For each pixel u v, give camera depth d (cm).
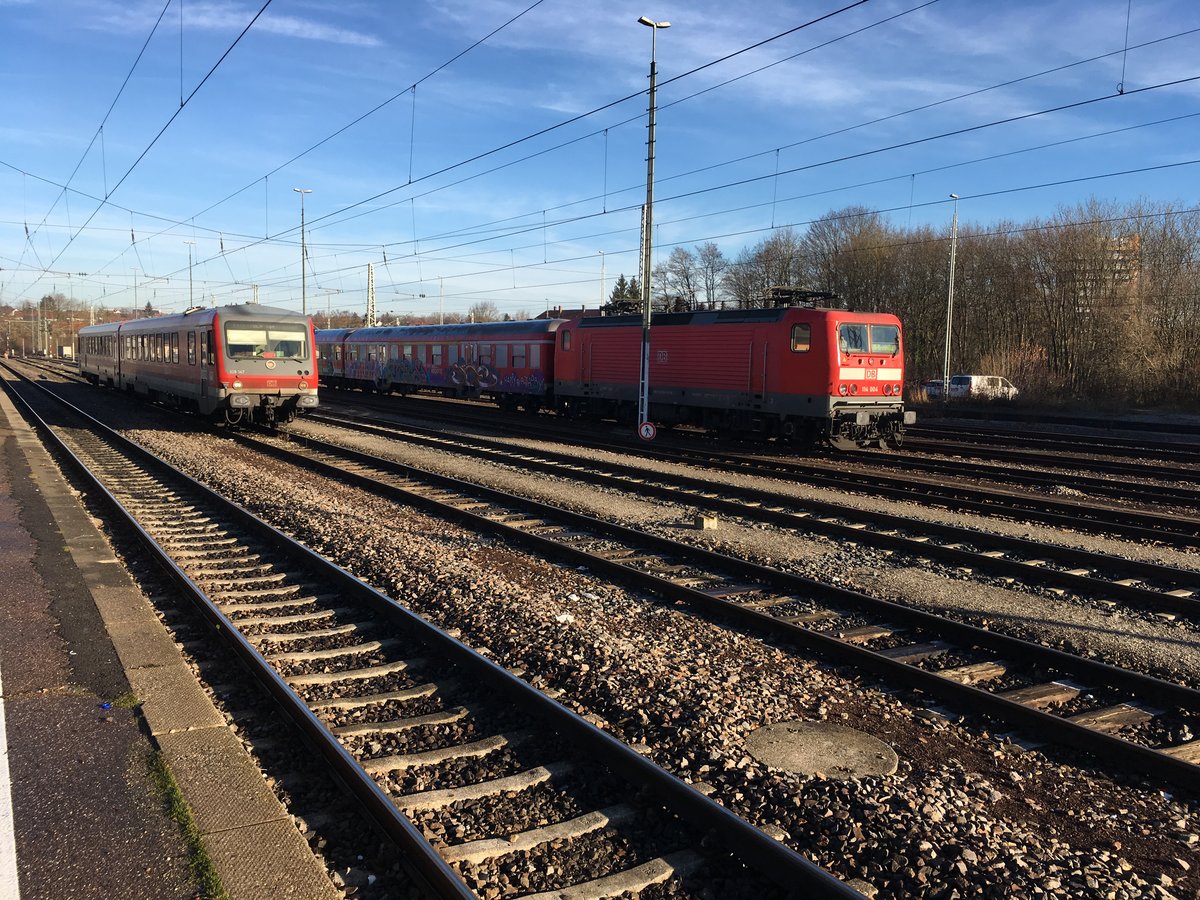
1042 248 4928
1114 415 3572
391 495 1322
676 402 2203
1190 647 676
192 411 2489
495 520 1080
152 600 736
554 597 770
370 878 353
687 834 396
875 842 383
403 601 749
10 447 1775
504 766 462
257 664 557
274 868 338
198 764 420
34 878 326
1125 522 1217
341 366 4284
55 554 855
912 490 1461
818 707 543
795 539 1041
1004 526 1148
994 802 432
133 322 3011
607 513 1190
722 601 729
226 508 1143
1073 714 557
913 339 5728
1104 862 376
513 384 2941
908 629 709
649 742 487
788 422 1948
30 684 516
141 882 327
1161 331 4206
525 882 358
